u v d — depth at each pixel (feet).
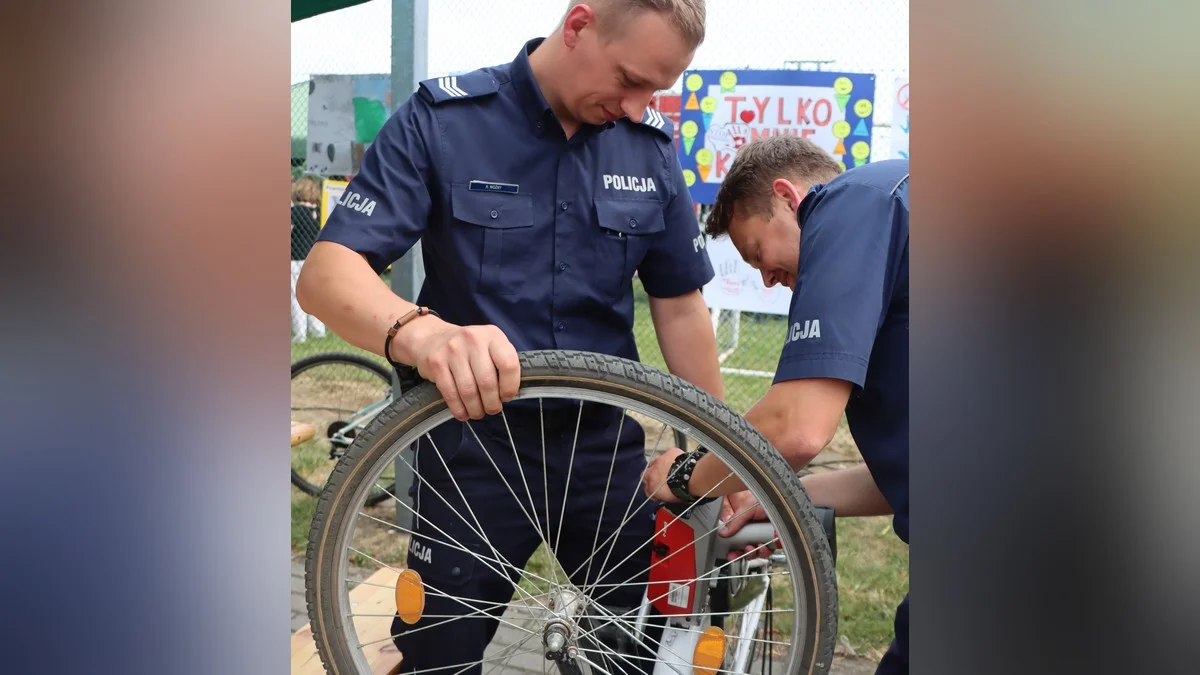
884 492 5.05
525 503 5.02
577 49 4.61
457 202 4.86
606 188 5.07
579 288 5.03
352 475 3.88
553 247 4.98
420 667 5.11
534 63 4.92
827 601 3.61
